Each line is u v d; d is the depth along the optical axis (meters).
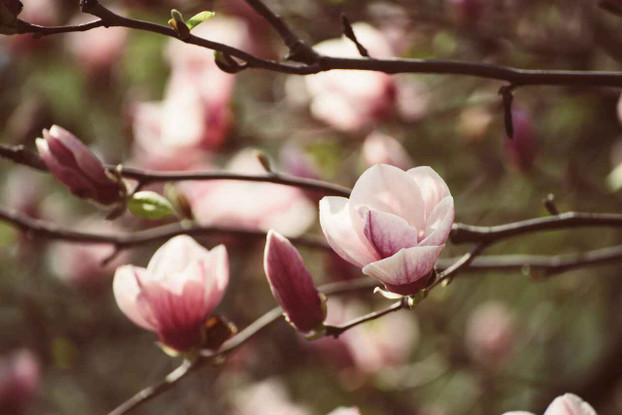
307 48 1.54
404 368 2.42
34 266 2.64
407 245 1.44
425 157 2.43
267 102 2.51
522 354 2.86
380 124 1.97
